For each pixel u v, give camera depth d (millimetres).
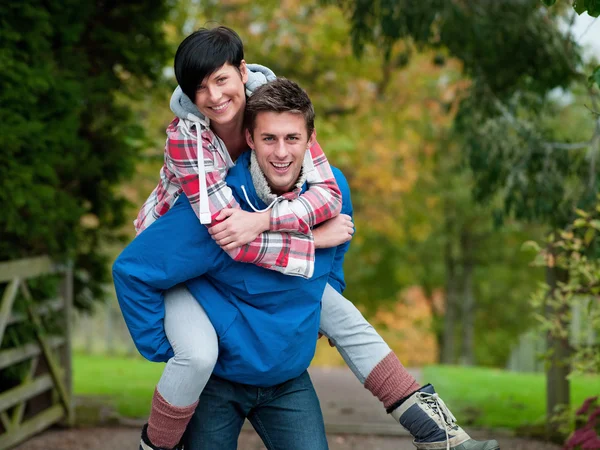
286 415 3572
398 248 24891
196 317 3420
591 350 6816
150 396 9742
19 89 6352
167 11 8617
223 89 3254
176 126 3391
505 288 28266
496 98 8242
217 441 3533
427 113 18000
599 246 6648
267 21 15906
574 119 17984
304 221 3332
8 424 6723
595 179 7145
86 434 7535
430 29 8031
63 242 7625
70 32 7312
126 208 8617
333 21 15375
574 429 7152
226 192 3309
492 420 8523
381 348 3656
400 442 7617
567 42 7902
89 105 8164
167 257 3332
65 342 7941
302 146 3316
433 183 20750
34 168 6633
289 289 3420
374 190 19422
